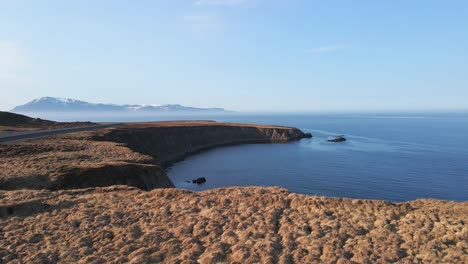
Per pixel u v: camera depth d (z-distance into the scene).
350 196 56.16
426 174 73.50
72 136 68.62
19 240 13.89
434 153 107.31
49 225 15.57
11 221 16.19
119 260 11.99
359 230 13.85
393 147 124.69
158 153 100.38
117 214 16.80
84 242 13.64
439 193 58.09
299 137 165.25
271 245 12.58
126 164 38.66
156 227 14.99
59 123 125.75
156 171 41.56
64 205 18.33
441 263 11.08
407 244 12.58
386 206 16.41
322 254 12.03
